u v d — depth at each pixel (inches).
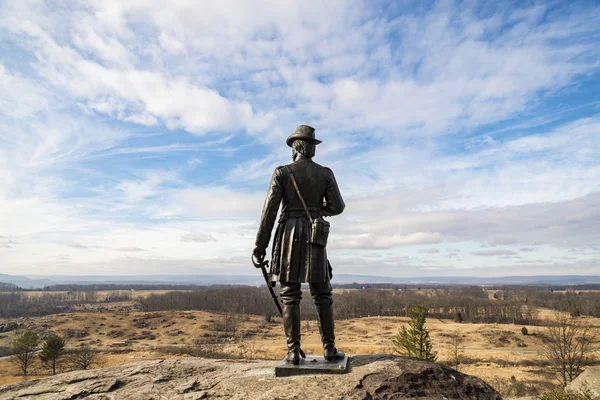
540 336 2385.6
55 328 3329.2
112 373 240.1
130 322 3718.0
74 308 5487.2
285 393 177.0
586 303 3961.6
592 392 466.3
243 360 260.8
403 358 219.3
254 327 3713.1
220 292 5605.3
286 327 214.1
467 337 2536.9
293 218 221.3
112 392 206.5
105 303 6727.4
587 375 500.4
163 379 220.8
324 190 229.3
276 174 224.8
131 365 255.9
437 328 2967.5
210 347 2448.3
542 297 5073.8
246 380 202.2
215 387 199.3
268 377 203.6
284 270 213.3
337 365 202.1
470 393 185.2
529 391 1230.9
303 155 231.0
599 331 1964.8
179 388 203.2
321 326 219.5
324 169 233.0
